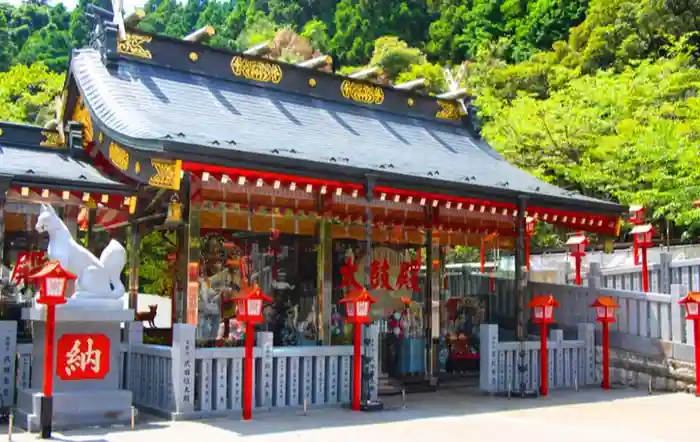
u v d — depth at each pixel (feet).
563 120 97.14
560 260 95.04
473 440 30.66
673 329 49.83
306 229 47.73
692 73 107.86
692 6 139.03
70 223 43.47
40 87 127.95
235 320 46.44
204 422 34.53
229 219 44.37
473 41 191.62
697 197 79.97
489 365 47.42
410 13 214.07
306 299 48.98
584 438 31.55
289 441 29.73
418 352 53.01
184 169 35.73
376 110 58.39
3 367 34.71
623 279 65.92
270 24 232.94
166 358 36.47
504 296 63.36
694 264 60.18
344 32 214.90
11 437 28.99
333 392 40.73
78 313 32.17
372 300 39.83
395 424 34.78
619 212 55.21
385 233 52.29
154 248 63.98
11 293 46.44
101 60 46.93
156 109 43.04
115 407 33.17
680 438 31.76
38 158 44.83
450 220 54.44
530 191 49.73
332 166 39.45
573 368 51.39
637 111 99.96
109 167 44.96
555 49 149.07
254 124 46.14
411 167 45.83
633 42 136.46
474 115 63.87
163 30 277.23
